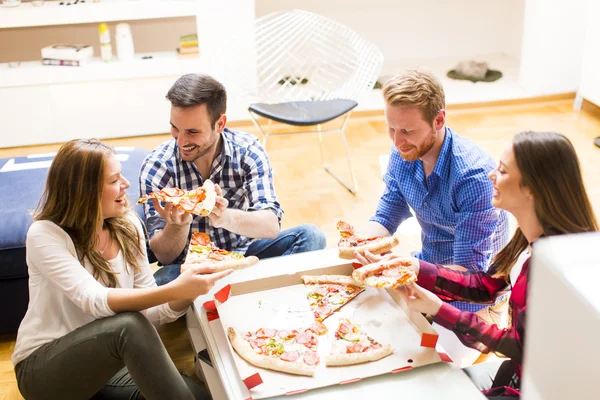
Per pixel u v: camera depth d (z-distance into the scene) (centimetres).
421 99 177
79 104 404
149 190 204
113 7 388
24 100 399
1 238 224
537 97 448
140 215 240
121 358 163
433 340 151
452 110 441
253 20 400
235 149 208
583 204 141
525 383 73
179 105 185
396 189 211
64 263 164
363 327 161
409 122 179
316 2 492
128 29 399
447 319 153
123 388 181
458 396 138
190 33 455
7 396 207
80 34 440
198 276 158
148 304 162
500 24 523
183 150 193
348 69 482
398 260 167
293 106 329
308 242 227
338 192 341
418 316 160
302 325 161
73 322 171
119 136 416
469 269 189
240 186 212
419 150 185
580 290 64
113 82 402
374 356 148
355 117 437
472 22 519
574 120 420
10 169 274
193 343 173
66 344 164
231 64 352
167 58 406
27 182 261
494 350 151
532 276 70
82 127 410
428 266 170
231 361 151
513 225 298
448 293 170
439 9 510
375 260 172
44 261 165
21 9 380
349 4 496
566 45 438
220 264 164
